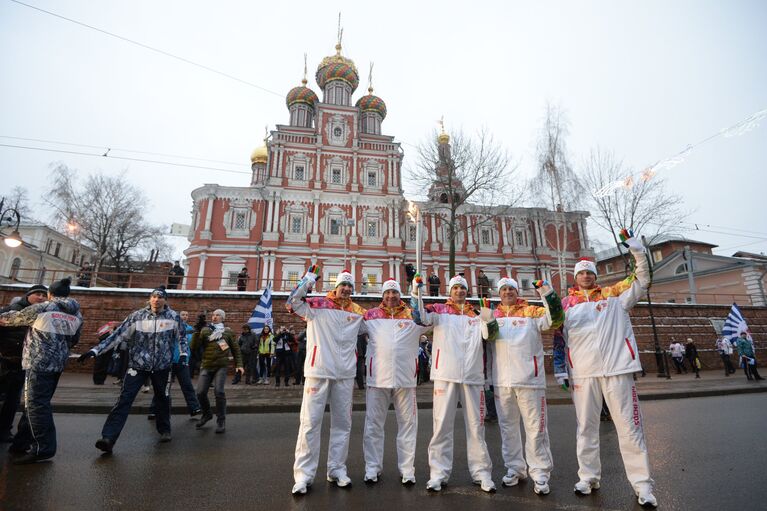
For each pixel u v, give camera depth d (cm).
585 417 436
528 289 3769
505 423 462
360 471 504
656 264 3581
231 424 799
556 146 2869
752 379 1745
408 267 2158
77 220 3158
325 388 461
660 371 1903
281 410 966
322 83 4316
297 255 3428
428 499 407
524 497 412
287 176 3659
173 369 741
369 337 494
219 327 762
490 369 494
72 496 410
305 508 384
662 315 2330
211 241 3356
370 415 471
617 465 534
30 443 542
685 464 526
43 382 521
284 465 524
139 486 442
